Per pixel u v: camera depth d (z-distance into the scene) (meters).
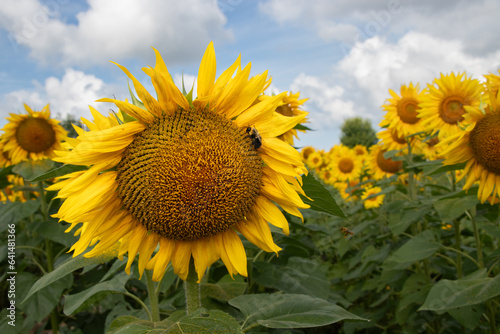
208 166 0.32
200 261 0.34
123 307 0.65
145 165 0.32
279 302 0.35
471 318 0.56
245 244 0.54
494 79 0.59
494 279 0.45
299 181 0.33
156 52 0.31
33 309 0.64
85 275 0.82
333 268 1.13
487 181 0.54
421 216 0.70
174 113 0.33
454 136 0.54
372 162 1.18
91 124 0.34
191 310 0.35
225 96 0.33
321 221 1.33
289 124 0.34
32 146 0.87
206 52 0.33
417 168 0.79
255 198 0.35
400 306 0.70
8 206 0.73
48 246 0.76
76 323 0.79
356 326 0.84
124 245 0.33
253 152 0.34
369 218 1.04
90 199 0.30
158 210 0.32
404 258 0.63
